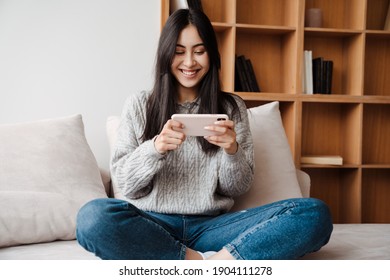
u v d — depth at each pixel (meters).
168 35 1.80
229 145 1.64
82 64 2.75
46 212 1.79
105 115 2.78
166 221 1.70
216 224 1.68
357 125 3.06
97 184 2.05
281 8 3.17
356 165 3.03
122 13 2.79
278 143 2.21
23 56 2.67
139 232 1.42
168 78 1.83
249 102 3.12
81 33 2.75
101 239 1.40
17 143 1.99
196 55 1.81
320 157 3.02
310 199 1.51
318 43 3.23
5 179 1.88
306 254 1.63
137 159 1.67
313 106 3.25
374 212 3.34
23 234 1.73
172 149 1.62
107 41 2.78
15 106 2.67
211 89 1.86
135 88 2.82
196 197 1.75
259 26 2.91
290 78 3.02
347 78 3.21
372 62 3.30
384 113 3.33
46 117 2.71
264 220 1.54
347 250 1.69
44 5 2.70
